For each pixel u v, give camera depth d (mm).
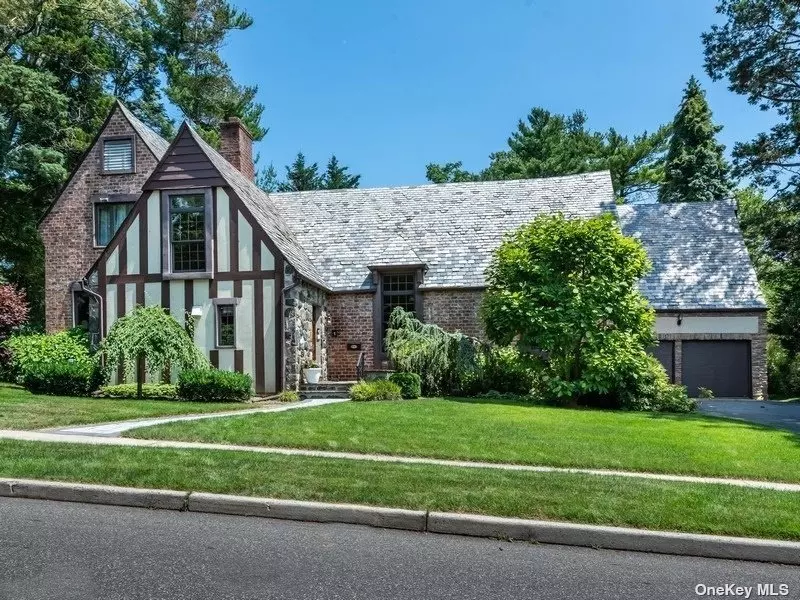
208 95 35156
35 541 4691
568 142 39219
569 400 13719
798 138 21500
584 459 7680
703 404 16781
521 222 19047
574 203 19594
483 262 17812
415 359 15359
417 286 17531
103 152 19750
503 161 40312
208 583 3953
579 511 5285
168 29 34844
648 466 7469
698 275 20156
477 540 5031
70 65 27172
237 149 19984
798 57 21094
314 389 15156
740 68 21547
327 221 20156
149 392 13859
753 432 9977
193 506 5578
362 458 7383
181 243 15664
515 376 15656
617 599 3947
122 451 7148
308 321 16188
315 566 4328
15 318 15875
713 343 19391
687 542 4863
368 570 4285
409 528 5230
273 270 15203
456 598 3848
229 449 7637
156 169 15727
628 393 13688
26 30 25859
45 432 8812
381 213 20203
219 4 35281
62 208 19828
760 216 23734
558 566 4516
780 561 4750
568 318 13414
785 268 25031
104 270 15797
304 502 5457
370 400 13672
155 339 13148
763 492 6168
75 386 13852
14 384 16359
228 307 15398
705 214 22078
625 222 22359
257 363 15109
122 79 32688
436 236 18891
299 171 45750
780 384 24891
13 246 26000
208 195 15500
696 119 31578
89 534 4883
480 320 16406
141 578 4008
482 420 10312
